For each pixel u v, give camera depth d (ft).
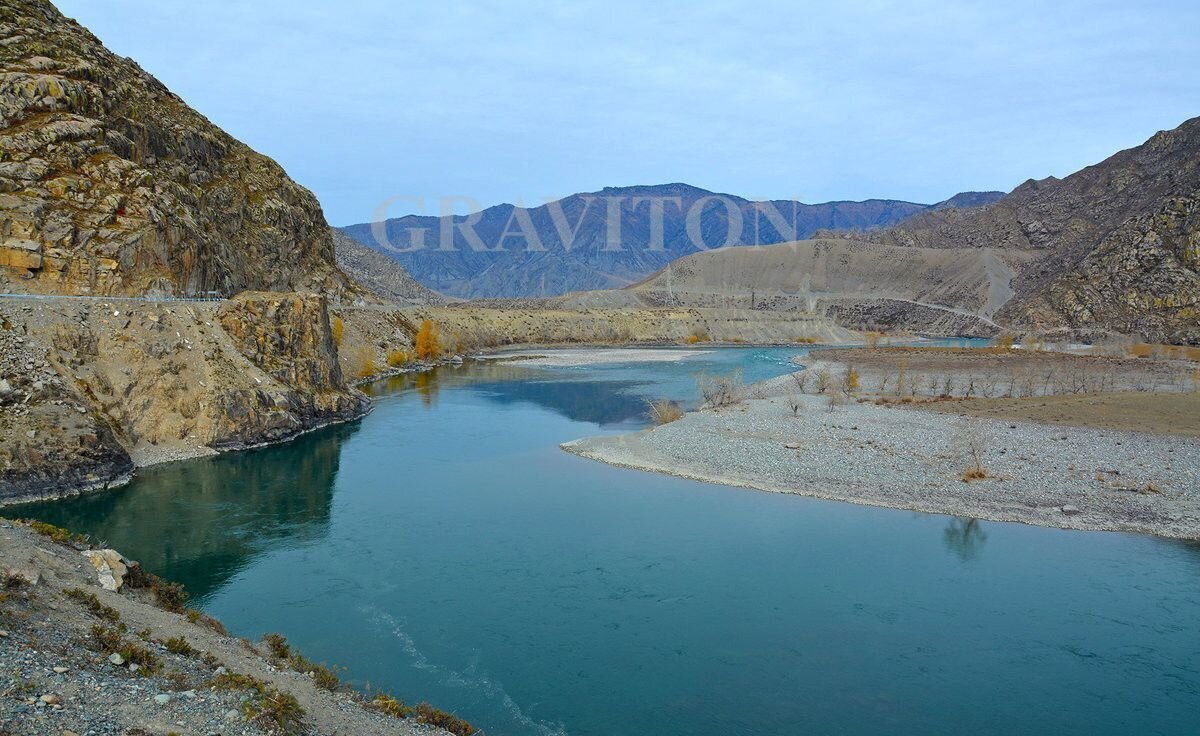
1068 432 168.55
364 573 98.02
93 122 201.05
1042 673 73.15
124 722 42.83
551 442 181.98
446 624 83.25
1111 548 107.04
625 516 122.62
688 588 93.50
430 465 157.89
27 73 198.08
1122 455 147.64
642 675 72.79
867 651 77.56
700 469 151.12
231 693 49.78
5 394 130.72
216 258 225.76
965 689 70.33
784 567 100.42
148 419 158.10
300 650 76.07
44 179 181.68
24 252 167.94
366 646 77.71
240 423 170.60
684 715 66.13
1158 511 120.37
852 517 121.60
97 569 69.77
